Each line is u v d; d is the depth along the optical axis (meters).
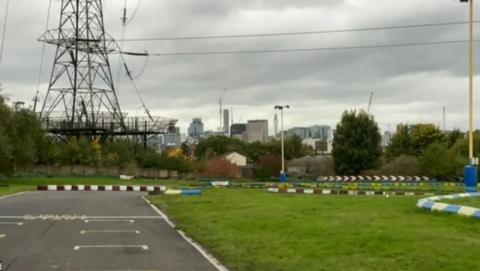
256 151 120.69
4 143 54.62
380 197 35.56
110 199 37.16
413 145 100.31
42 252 15.27
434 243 15.05
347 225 19.22
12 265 13.25
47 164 73.88
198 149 138.12
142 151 82.56
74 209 29.16
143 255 14.98
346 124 83.88
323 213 23.81
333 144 85.56
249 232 19.06
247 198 35.25
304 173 87.81
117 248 16.17
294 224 20.23
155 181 68.38
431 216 21.64
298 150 123.50
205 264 13.72
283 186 54.53
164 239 18.23
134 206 31.39
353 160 83.00
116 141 80.69
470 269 11.86
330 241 16.25
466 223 19.17
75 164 74.94
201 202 32.59
